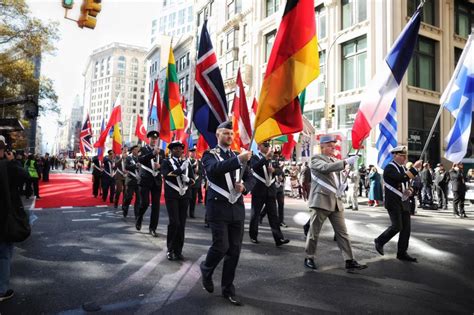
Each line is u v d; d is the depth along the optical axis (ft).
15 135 78.28
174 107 27.48
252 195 22.52
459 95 20.35
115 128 44.83
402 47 19.15
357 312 12.17
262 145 21.95
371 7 67.72
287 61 15.44
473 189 54.03
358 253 20.39
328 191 16.98
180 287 14.24
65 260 17.71
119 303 12.59
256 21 100.63
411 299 13.42
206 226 28.02
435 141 72.18
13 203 12.73
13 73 65.67
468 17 82.02
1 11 61.82
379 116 19.20
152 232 23.80
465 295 13.94
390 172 18.81
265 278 15.58
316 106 78.95
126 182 31.68
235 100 34.71
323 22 80.18
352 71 72.54
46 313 11.68
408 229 19.03
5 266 12.76
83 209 36.19
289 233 25.90
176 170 18.16
